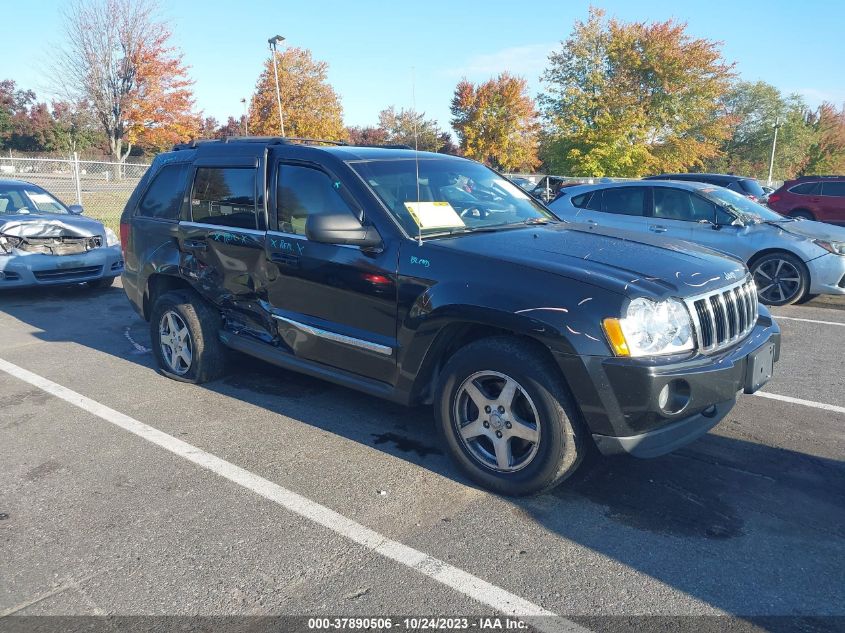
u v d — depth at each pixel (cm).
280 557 307
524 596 279
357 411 486
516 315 329
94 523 337
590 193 973
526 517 340
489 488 363
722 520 337
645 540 319
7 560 307
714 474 385
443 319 358
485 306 340
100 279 973
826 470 392
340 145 509
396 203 411
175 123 3412
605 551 310
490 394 361
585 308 318
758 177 6631
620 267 346
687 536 322
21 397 517
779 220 919
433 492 366
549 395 328
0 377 567
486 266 353
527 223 450
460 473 379
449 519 339
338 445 428
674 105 3931
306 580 291
